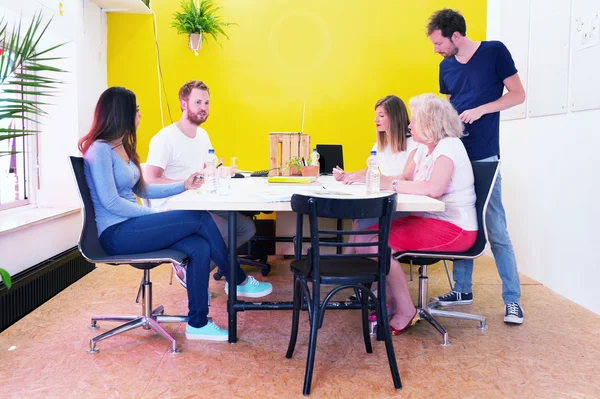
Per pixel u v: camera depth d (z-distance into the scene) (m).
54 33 3.69
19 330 2.74
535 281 3.84
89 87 4.44
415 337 2.70
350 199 2.01
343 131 5.11
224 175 3.00
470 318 2.81
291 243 4.58
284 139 3.73
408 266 4.44
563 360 2.40
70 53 4.02
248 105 5.08
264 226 4.63
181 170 3.49
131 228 2.44
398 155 3.54
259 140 5.11
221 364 2.33
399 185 2.67
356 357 2.43
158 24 4.98
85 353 2.43
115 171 2.49
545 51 3.65
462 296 3.31
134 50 4.98
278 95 5.08
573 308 3.19
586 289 3.18
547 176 3.66
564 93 3.38
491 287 3.72
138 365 2.30
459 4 4.97
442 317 3.04
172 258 2.35
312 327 2.07
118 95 2.47
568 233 3.38
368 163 2.76
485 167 2.70
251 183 3.27
